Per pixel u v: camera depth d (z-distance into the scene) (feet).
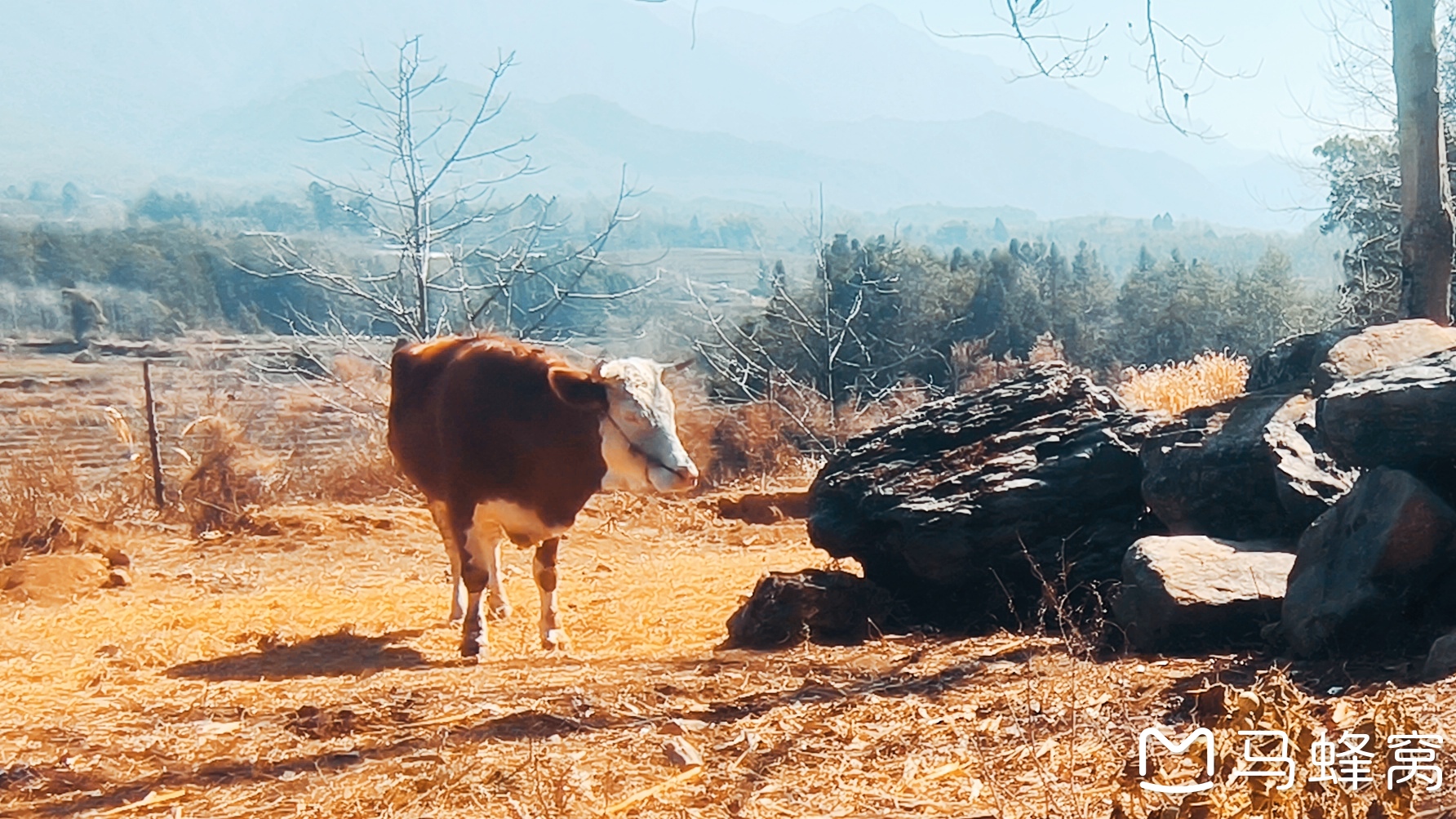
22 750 19.63
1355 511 20.18
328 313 88.12
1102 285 163.12
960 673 20.84
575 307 92.68
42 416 66.18
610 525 50.60
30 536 46.37
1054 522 26.63
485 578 27.89
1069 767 15.16
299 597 36.47
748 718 18.61
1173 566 21.94
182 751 19.16
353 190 70.13
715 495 57.36
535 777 15.64
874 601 26.78
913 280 136.26
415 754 17.62
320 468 60.29
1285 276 163.94
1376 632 19.30
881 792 14.97
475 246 72.74
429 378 29.04
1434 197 36.22
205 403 62.80
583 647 28.86
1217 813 12.39
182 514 53.16
